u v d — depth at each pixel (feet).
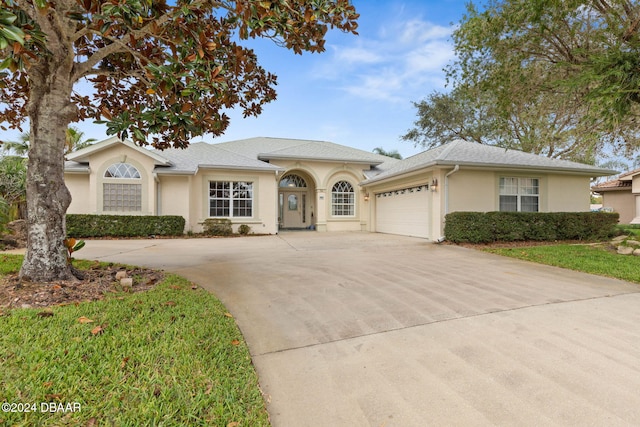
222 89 13.94
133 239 41.50
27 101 19.53
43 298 13.64
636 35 24.11
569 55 28.50
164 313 12.66
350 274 21.58
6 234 31.73
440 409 7.79
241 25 14.14
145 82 16.85
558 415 7.54
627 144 36.50
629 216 71.87
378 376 9.29
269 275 21.09
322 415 7.62
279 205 63.05
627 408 7.77
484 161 39.06
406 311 14.49
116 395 7.50
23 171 43.52
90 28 13.65
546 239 37.78
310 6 14.94
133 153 43.93
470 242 36.09
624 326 12.73
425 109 84.38
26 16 10.37
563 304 15.48
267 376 9.31
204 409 7.36
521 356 10.37
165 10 11.99
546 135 35.14
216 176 50.29
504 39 29.35
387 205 54.44
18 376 7.82
